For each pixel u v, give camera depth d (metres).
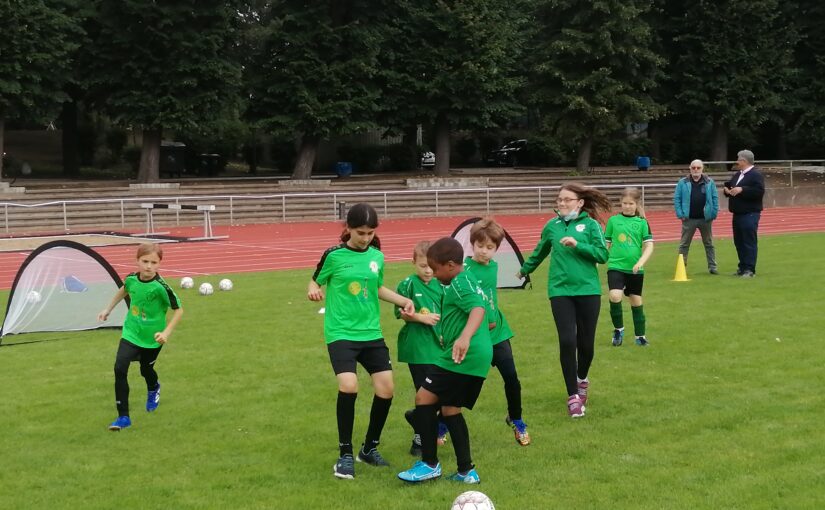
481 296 6.14
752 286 14.98
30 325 12.26
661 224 30.58
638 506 5.64
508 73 46.09
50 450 7.11
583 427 7.42
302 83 39.28
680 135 55.50
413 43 42.03
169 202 32.69
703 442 6.91
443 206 36.66
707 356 9.90
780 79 45.97
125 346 7.88
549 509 5.63
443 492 6.00
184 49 36.16
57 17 34.12
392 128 42.94
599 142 53.78
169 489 6.16
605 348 10.51
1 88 32.72
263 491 6.11
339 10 40.22
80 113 52.16
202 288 15.41
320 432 7.47
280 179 43.03
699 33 45.59
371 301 6.65
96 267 12.58
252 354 10.54
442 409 6.24
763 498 5.73
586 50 42.03
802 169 43.12
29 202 32.22
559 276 7.96
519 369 9.55
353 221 6.53
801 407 7.78
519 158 55.41
